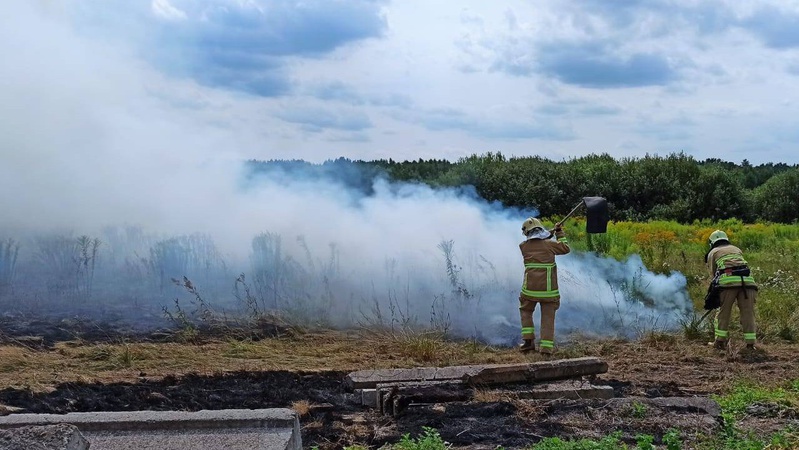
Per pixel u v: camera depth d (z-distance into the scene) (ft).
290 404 22.85
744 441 18.30
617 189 88.22
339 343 31.58
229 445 15.19
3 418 16.19
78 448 12.78
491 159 86.07
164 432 15.78
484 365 25.95
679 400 21.70
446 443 18.86
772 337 35.04
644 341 33.71
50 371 25.16
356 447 18.69
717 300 32.65
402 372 25.00
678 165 90.89
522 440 19.21
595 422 20.33
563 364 24.76
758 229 71.72
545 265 30.83
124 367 26.48
